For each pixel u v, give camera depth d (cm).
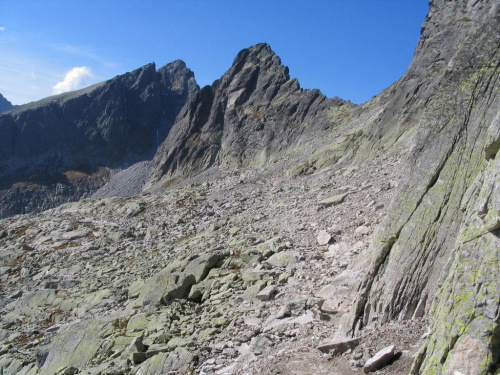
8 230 6156
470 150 1418
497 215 902
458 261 960
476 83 1478
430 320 1009
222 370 1478
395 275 1392
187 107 14162
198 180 10550
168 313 2183
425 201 1456
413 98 5678
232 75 13150
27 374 2203
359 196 3356
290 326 1627
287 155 9244
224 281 2427
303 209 3750
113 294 2958
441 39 6184
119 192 16012
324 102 10588
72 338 2230
